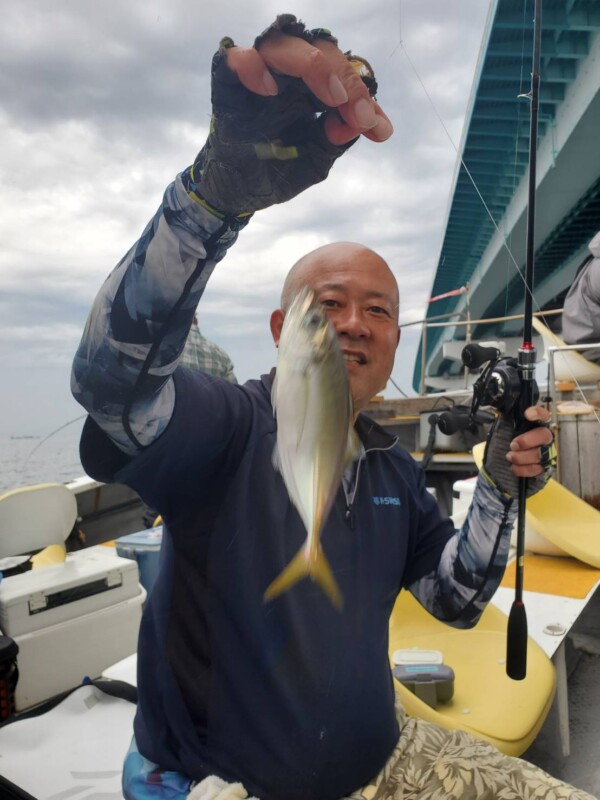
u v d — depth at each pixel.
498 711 1.77
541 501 3.22
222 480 1.17
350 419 0.91
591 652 2.94
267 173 0.77
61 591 2.43
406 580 1.68
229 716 1.16
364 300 1.14
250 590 1.15
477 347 1.41
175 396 1.07
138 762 1.23
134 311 0.86
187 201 0.81
